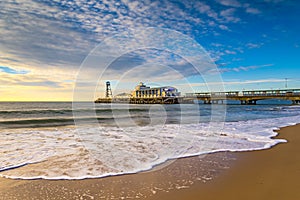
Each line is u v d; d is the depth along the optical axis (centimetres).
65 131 769
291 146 547
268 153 478
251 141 603
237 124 998
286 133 743
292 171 361
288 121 1143
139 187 292
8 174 336
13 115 1505
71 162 398
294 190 285
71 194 271
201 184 304
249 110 2302
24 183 303
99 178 323
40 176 329
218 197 264
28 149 492
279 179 324
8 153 455
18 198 260
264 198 262
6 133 723
